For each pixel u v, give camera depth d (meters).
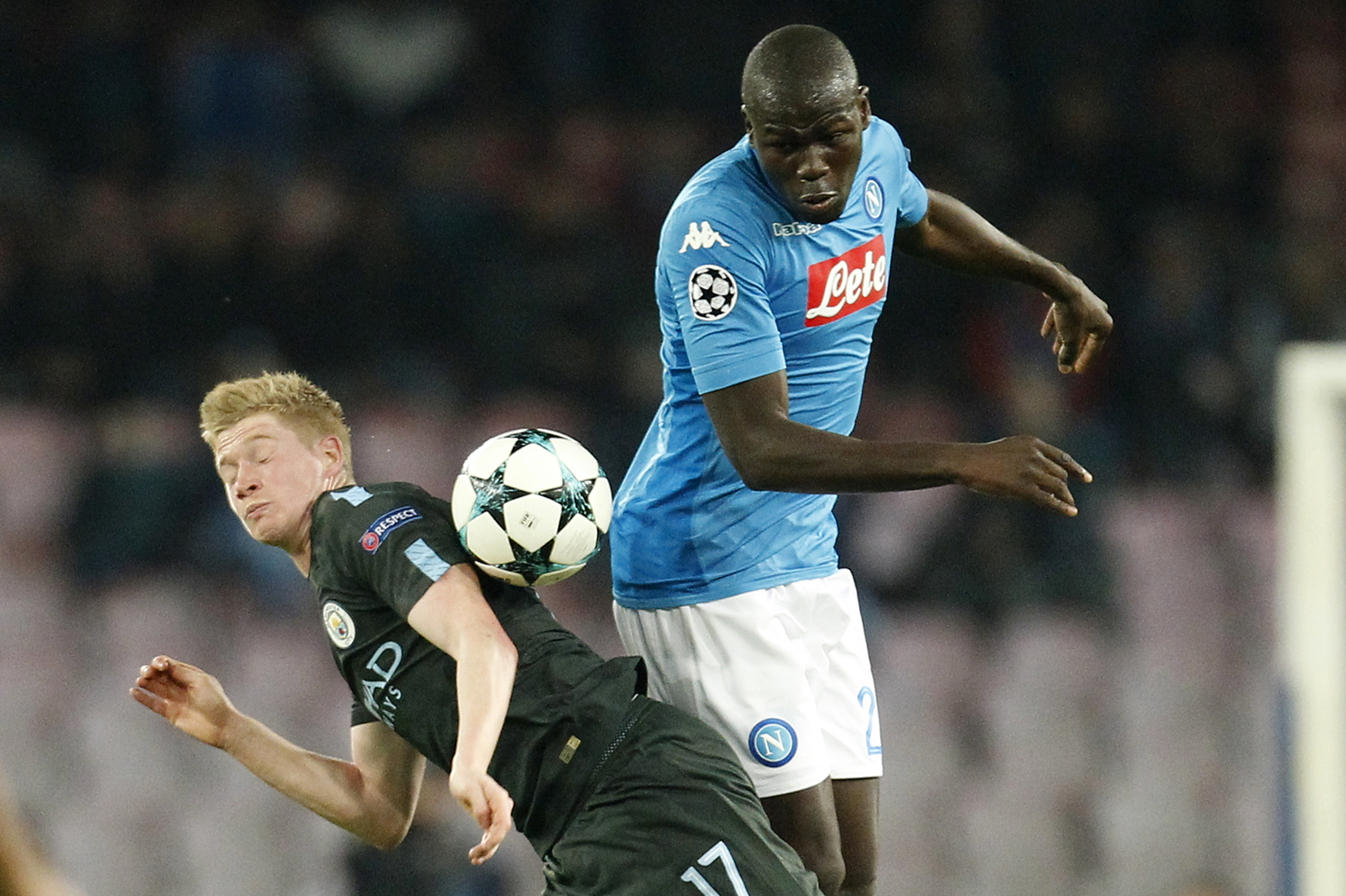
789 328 12.70
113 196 41.19
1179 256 41.38
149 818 31.72
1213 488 37.44
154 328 39.66
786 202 12.41
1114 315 40.62
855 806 13.72
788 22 46.22
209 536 34.44
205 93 43.59
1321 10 47.16
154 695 13.24
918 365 39.94
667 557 13.32
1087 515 33.97
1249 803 32.16
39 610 33.41
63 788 32.03
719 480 13.10
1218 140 44.69
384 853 26.98
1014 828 32.03
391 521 12.20
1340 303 40.72
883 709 32.59
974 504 33.84
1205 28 46.72
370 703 12.62
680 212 12.48
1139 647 33.38
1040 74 45.47
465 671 11.38
